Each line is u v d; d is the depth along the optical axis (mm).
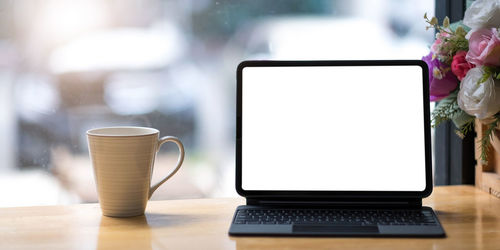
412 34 1556
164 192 1556
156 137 1126
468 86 1101
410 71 1145
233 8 1538
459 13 1444
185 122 1565
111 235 1018
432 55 1205
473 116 1212
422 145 1131
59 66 1485
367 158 1136
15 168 1500
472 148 1411
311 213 1095
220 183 1597
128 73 1519
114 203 1107
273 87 1153
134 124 1537
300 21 1549
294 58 1557
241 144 1149
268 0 1539
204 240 987
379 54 1561
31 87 1482
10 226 1066
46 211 1162
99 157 1088
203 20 1537
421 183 1125
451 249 933
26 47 1469
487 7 1083
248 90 1155
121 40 1505
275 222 1045
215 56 1558
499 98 1089
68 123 1504
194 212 1155
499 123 1161
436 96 1205
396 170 1131
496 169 1292
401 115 1139
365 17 1553
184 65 1546
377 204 1125
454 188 1334
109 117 1521
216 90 1570
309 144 1144
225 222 1087
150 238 1000
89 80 1500
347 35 1557
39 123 1495
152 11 1512
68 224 1078
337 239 979
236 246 954
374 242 963
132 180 1100
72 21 1478
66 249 952
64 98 1495
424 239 978
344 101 1146
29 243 980
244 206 1140
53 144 1505
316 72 1153
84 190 1525
